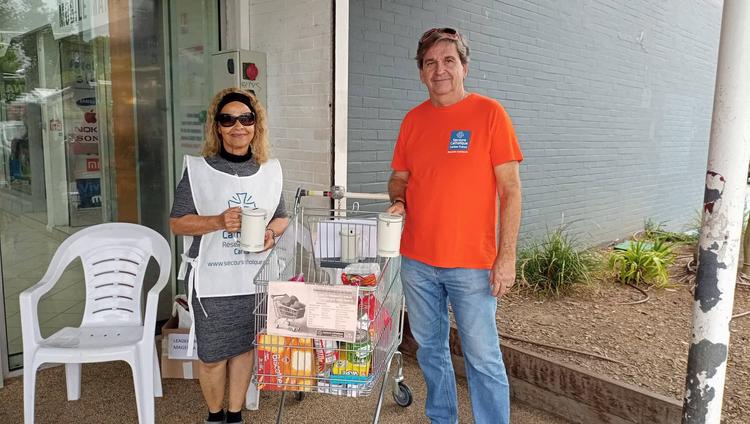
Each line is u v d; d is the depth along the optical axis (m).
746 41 1.63
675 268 5.98
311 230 2.80
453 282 2.54
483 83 5.75
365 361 2.27
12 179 3.54
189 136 4.33
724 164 1.69
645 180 8.31
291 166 4.31
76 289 3.93
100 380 3.52
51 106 3.69
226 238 2.67
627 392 2.87
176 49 4.18
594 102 7.17
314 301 2.15
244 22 4.40
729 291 1.75
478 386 2.61
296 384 2.28
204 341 2.68
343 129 3.97
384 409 3.26
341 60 3.88
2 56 3.46
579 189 7.16
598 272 5.55
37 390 3.38
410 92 5.00
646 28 7.79
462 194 2.45
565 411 3.14
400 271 2.78
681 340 4.10
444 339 2.77
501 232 2.43
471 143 2.43
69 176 3.81
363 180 4.77
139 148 4.11
